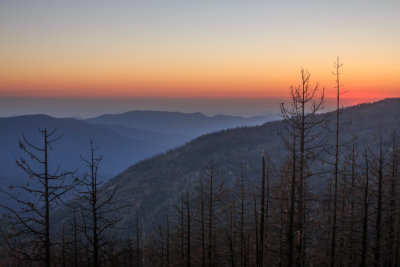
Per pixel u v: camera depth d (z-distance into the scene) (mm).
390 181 21625
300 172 15680
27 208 13859
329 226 22750
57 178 14109
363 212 20891
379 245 20500
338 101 18984
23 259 14094
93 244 15422
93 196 15164
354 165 22906
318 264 22703
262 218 19531
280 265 20797
